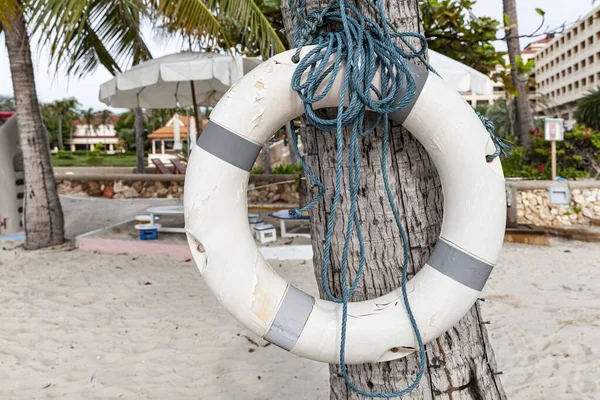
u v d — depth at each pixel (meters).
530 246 6.63
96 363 3.34
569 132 9.11
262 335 1.25
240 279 1.23
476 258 1.20
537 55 50.25
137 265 5.87
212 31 5.57
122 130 55.81
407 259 1.25
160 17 6.04
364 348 1.20
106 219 9.12
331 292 1.39
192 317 4.16
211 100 8.59
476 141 1.20
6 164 7.59
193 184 1.24
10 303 4.55
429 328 1.21
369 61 1.16
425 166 1.32
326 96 1.20
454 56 7.07
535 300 4.47
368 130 1.24
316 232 1.42
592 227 7.29
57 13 4.29
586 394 2.83
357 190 1.25
